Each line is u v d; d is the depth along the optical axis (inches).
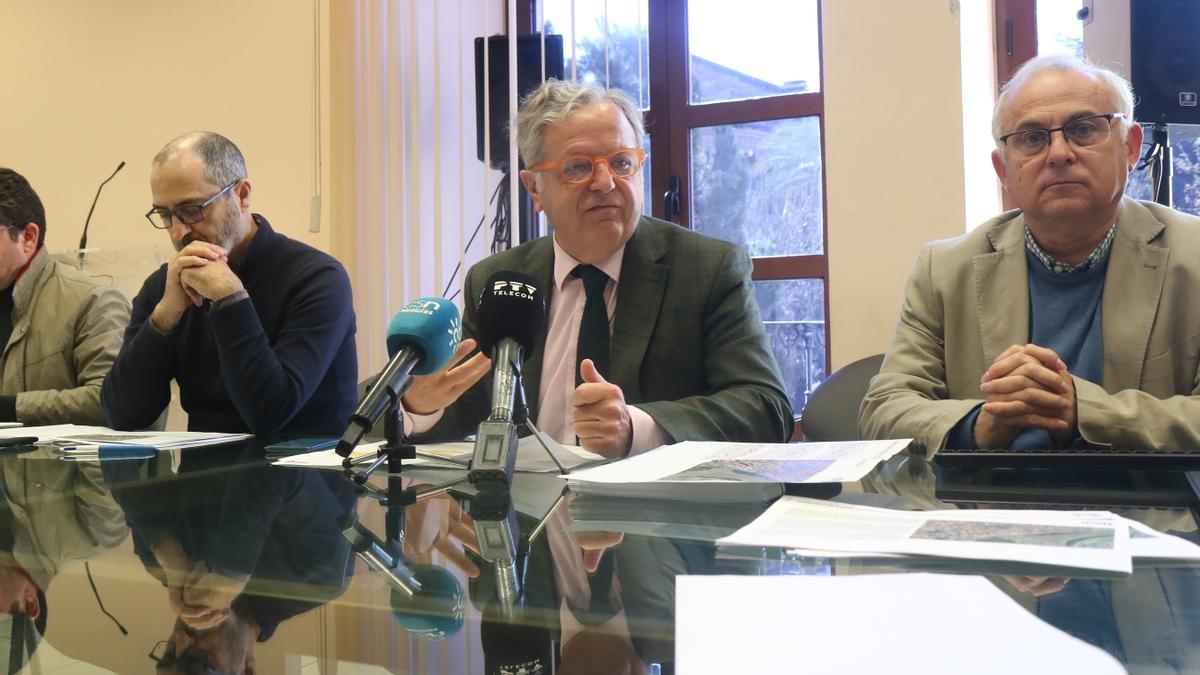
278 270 83.7
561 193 68.4
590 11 138.1
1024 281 68.5
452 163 138.3
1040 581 19.5
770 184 131.5
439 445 53.3
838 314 119.5
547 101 70.6
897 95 116.6
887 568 20.7
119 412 74.3
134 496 35.7
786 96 129.6
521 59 131.2
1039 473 38.0
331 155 140.5
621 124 69.5
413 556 23.9
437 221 137.2
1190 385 62.5
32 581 21.9
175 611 19.0
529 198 131.0
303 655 15.9
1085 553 21.6
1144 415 52.9
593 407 48.9
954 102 114.1
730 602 17.2
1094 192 63.7
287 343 78.1
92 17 156.9
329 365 80.0
